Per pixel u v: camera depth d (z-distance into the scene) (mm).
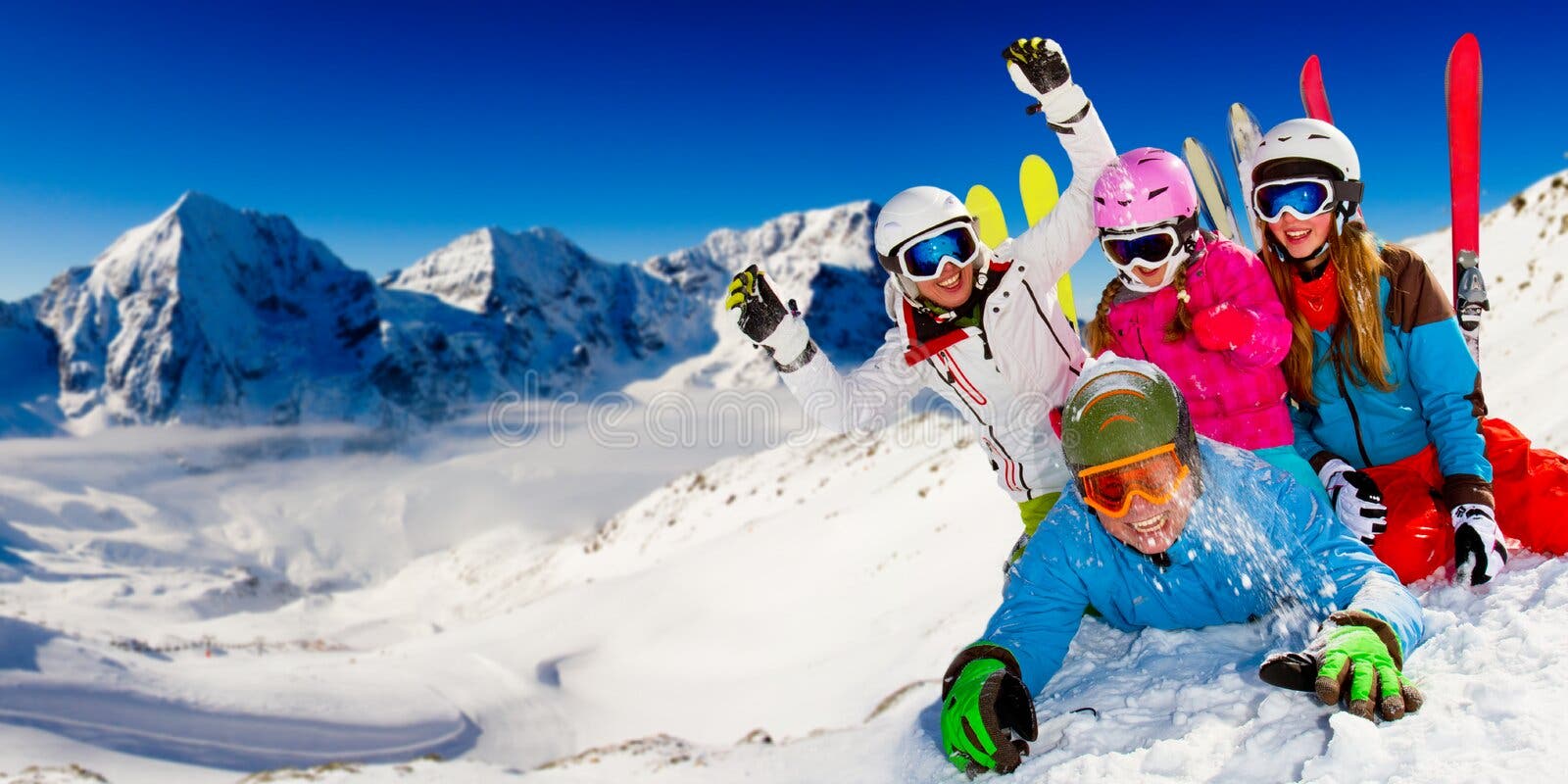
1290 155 3107
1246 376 3260
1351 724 2012
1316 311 3242
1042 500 3816
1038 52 3361
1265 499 2664
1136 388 2525
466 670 53906
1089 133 3441
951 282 3484
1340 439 3395
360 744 45000
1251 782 2080
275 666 60125
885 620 25734
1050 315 3658
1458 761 1854
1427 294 3084
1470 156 3609
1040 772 2418
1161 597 2848
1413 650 2418
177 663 58000
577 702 43875
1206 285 3301
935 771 2797
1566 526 2838
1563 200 18297
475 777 5617
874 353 3809
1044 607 2846
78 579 190750
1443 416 3064
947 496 35156
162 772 38781
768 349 3484
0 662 49594
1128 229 3217
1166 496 2506
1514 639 2254
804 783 3449
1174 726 2408
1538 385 8055
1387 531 2998
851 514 44281
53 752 39781
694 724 27969
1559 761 1740
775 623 35844
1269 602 2746
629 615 53219
